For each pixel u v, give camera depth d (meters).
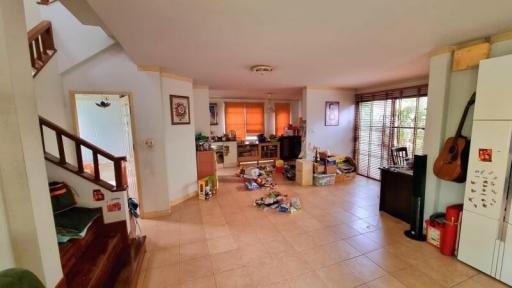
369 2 1.47
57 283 1.22
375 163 5.20
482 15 1.66
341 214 3.38
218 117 7.47
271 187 4.68
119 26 1.81
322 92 5.26
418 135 4.21
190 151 4.10
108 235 2.31
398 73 3.66
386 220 3.18
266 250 2.49
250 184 4.68
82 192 2.29
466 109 2.24
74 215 2.11
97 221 2.29
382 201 3.47
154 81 3.18
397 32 1.98
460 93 2.34
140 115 3.19
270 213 3.45
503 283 1.93
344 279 2.02
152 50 2.44
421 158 2.59
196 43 2.23
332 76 3.91
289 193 4.31
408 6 1.52
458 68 2.29
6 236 1.03
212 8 1.53
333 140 5.55
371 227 2.97
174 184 3.79
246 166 6.68
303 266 2.21
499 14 1.65
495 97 1.90
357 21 1.75
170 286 1.97
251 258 2.35
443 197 2.54
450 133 2.44
